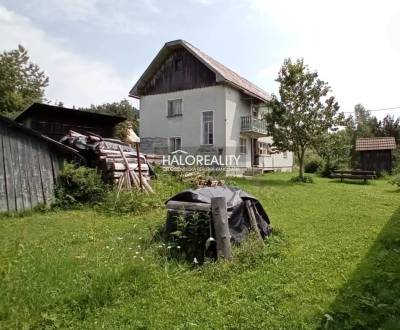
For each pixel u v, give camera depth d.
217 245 5.66
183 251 5.96
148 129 25.50
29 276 4.84
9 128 10.63
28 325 3.71
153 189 12.49
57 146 11.93
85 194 11.48
